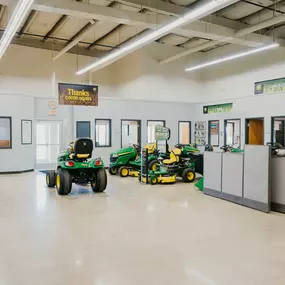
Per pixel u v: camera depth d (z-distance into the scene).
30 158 11.26
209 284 2.90
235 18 9.05
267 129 10.16
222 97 12.02
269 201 5.59
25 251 3.68
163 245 3.90
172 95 12.41
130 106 12.44
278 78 9.77
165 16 7.86
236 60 11.34
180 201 6.47
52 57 12.14
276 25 9.76
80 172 7.34
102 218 5.12
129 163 10.29
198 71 13.00
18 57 11.53
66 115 11.84
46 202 6.30
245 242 4.03
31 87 11.78
